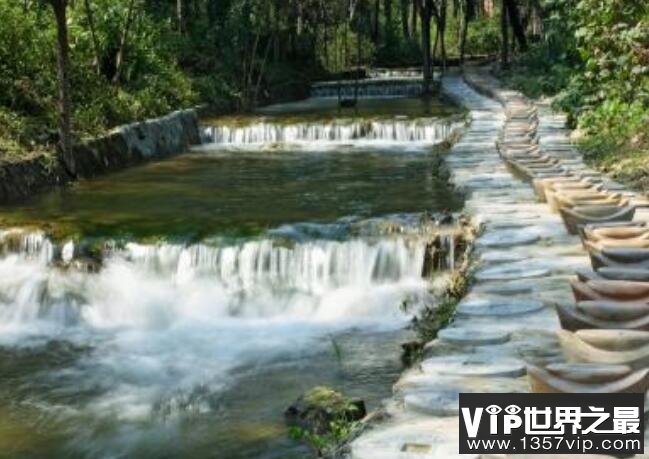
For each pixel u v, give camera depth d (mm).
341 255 11172
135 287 11430
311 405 7746
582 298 6332
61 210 13898
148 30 24797
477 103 26016
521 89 27750
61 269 11633
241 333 10430
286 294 11141
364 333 10172
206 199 14625
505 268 8141
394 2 55500
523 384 5461
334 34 41500
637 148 14203
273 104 30000
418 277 10922
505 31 36125
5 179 14805
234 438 7602
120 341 10406
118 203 14453
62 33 16391
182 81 24453
